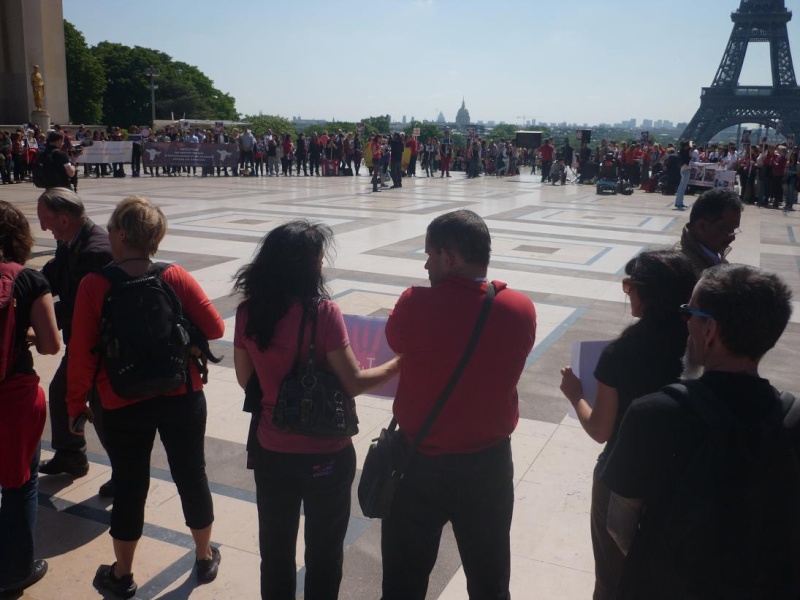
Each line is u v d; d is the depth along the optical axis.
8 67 32.72
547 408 5.29
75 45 68.56
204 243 11.47
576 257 11.14
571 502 4.00
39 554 3.46
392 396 3.00
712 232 3.49
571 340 6.87
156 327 2.88
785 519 1.68
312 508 2.65
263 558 2.75
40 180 10.60
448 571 3.38
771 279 1.78
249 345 2.60
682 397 1.76
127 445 3.08
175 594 3.20
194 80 104.94
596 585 2.54
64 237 3.72
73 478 4.18
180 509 3.87
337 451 2.64
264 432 2.63
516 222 15.30
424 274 9.48
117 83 87.44
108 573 3.23
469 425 2.40
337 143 28.89
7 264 3.03
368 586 3.25
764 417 1.71
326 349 2.57
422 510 2.47
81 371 2.98
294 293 2.55
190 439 3.21
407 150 29.62
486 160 32.66
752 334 1.74
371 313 7.50
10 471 3.06
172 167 26.62
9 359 2.99
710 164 23.23
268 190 21.48
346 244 11.70
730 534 1.67
